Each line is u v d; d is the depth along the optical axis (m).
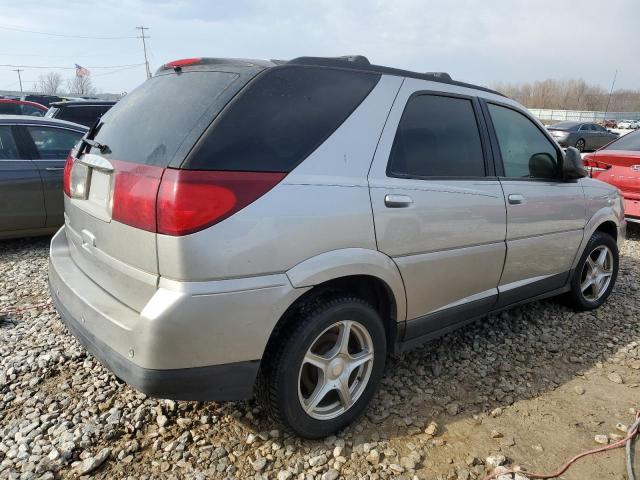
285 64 2.46
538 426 2.81
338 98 2.55
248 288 2.14
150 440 2.57
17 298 4.42
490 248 3.23
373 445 2.58
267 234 2.17
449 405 2.95
